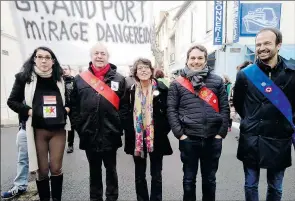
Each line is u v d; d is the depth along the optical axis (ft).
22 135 9.67
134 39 4.82
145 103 8.16
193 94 7.62
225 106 7.72
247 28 26.58
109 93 8.29
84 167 13.12
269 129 6.65
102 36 4.72
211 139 7.71
